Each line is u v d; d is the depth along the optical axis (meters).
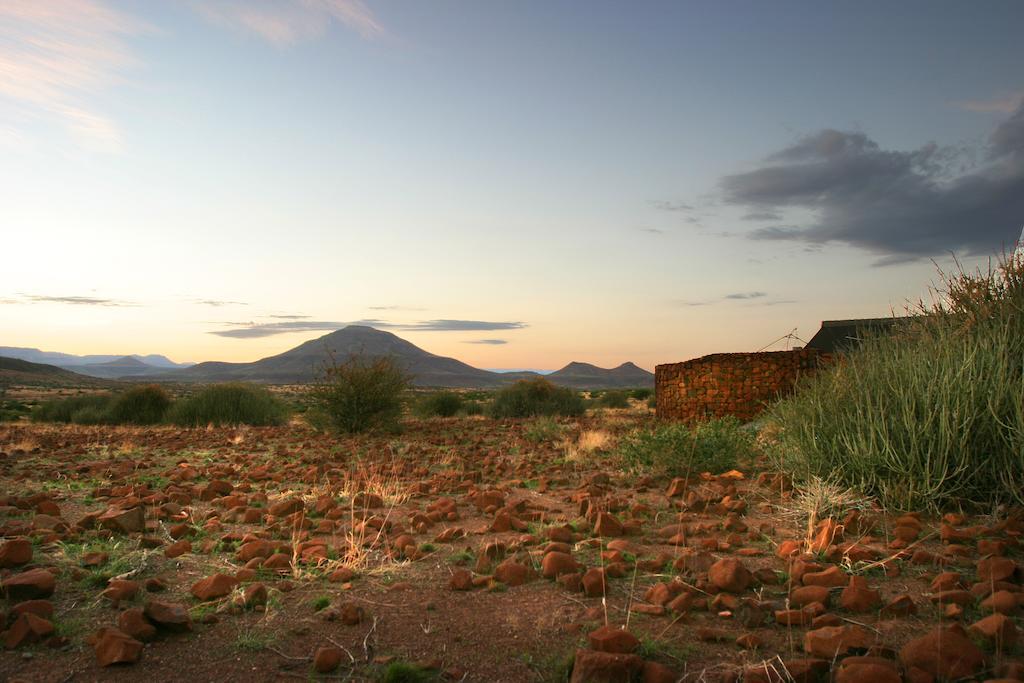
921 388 6.27
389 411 17.78
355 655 3.18
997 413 5.78
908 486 5.92
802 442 7.02
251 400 23.67
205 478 9.53
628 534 5.50
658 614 3.59
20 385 110.69
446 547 5.25
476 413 29.22
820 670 2.81
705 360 17.41
